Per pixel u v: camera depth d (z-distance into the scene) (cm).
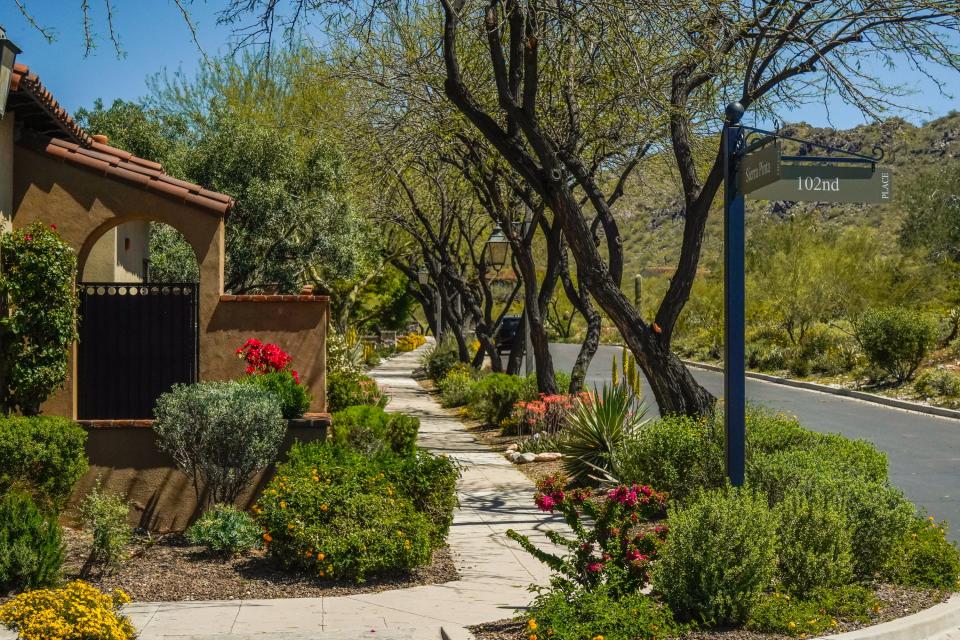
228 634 635
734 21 1177
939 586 769
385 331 6134
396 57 1703
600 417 1323
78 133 1136
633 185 2117
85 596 565
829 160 739
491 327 2816
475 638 620
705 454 1025
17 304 968
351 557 787
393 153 1819
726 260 775
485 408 2105
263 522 824
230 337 1102
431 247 3231
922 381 2477
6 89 867
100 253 1340
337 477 856
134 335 1088
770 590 720
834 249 3572
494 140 1199
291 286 2100
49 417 905
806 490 816
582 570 666
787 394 2738
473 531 1022
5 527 716
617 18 1085
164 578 782
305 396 1059
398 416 1298
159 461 1020
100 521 786
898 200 5794
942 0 1129
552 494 670
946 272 3331
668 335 1235
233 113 2109
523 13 1152
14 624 548
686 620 661
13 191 1047
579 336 6856
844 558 729
